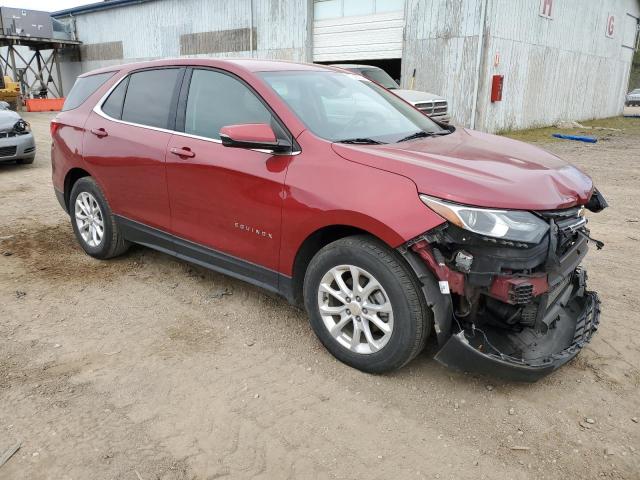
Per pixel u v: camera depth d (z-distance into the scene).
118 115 4.39
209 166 3.56
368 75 12.20
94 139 4.49
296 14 18.36
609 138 15.99
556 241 2.67
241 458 2.46
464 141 3.57
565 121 20.34
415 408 2.83
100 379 3.04
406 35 15.88
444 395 2.94
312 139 3.17
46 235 5.58
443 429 2.67
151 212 4.13
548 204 2.71
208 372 3.13
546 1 16.72
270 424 2.69
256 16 19.61
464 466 2.43
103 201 4.56
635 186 8.39
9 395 2.87
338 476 2.36
